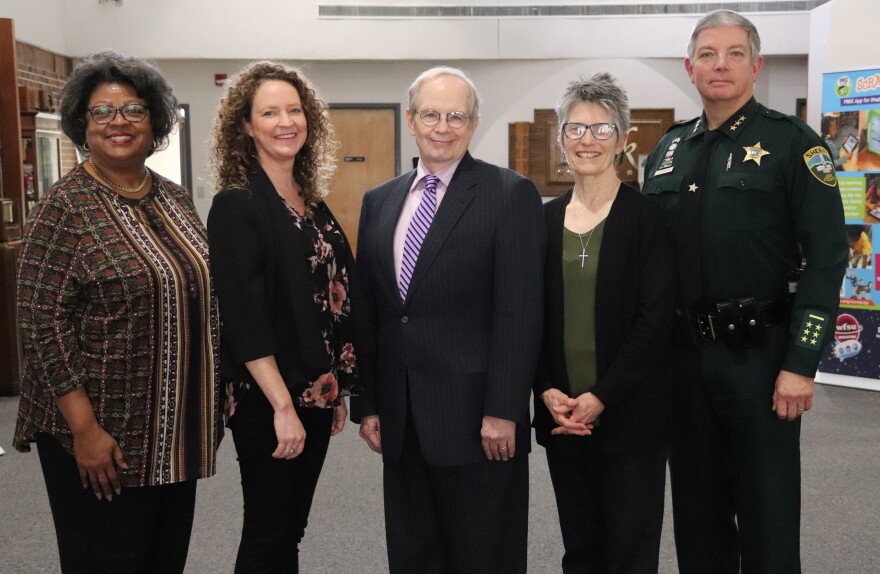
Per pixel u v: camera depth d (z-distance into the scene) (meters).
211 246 2.07
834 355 5.91
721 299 2.30
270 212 2.10
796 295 2.29
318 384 2.16
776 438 2.30
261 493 2.15
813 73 6.53
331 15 9.08
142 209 2.04
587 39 9.25
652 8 9.20
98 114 1.96
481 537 2.25
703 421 2.39
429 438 2.20
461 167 2.25
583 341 2.30
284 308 2.11
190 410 2.03
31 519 3.56
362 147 9.68
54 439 1.96
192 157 9.51
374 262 2.29
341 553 3.22
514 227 2.18
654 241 2.29
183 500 2.13
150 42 8.93
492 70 9.44
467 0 9.17
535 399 2.44
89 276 1.90
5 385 5.80
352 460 4.36
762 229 2.27
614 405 2.25
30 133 6.19
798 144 2.26
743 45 2.29
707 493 2.42
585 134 2.27
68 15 8.82
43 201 1.93
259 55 9.06
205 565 3.11
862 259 5.71
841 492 3.81
